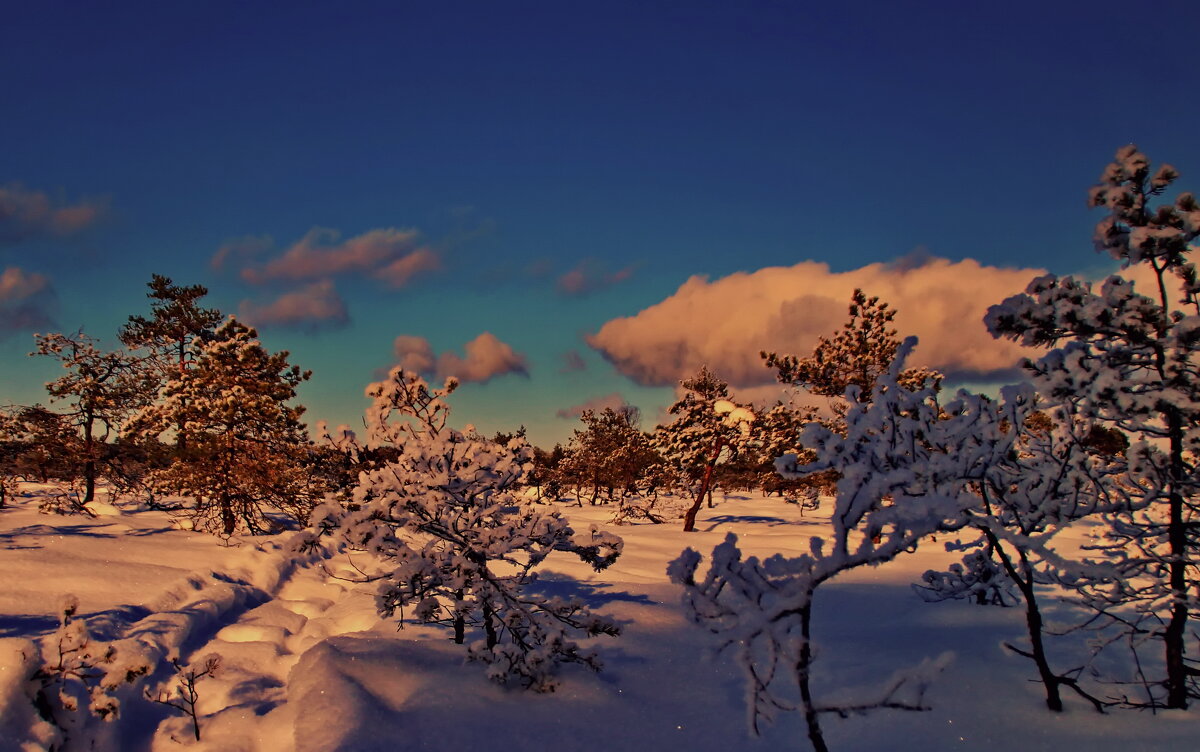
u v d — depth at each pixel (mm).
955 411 4543
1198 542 5273
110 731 5422
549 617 7059
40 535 12438
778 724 5633
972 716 5242
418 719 5484
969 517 3996
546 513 7348
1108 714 5160
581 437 37875
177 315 21953
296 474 17578
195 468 16500
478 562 6949
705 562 13211
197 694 6477
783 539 18000
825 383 18047
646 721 5715
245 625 8797
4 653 4918
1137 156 4965
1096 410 4941
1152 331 4781
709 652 3559
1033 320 5020
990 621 8320
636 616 9164
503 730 5367
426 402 7426
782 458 3748
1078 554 10398
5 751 4535
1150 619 7766
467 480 6855
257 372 18797
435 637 8102
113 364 20328
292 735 5441
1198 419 4715
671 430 23203
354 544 6406
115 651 5332
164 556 11742
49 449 18797
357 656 6871
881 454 3930
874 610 9727
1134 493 5367
